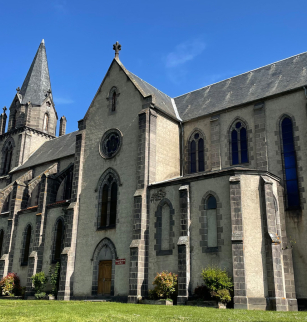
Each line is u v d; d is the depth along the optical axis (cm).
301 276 2608
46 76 6384
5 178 5597
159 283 2669
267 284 2353
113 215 3278
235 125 3303
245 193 2553
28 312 2006
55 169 4528
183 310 2077
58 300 3116
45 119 6053
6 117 6291
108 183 3412
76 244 3419
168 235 2884
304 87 2934
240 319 1702
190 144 3578
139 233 2942
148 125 3250
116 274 3038
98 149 3575
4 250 4309
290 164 2894
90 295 3162
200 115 3547
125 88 3559
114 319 1720
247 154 3150
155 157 3238
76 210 3506
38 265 3775
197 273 2605
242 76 3778
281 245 2573
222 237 2564
